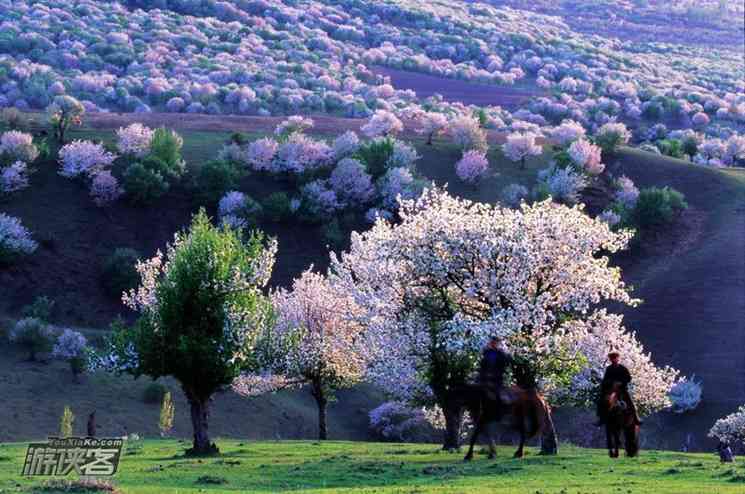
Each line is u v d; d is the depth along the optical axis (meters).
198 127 192.00
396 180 154.75
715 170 181.75
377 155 166.38
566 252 42.81
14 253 128.38
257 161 160.25
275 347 53.59
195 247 46.72
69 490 24.61
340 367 70.19
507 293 41.84
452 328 41.97
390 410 97.94
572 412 100.00
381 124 189.50
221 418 96.69
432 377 45.81
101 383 101.06
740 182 175.38
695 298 131.38
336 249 143.75
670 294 133.88
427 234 43.69
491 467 33.78
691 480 29.41
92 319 124.12
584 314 45.12
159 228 145.75
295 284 72.56
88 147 150.75
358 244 49.41
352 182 153.00
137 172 147.50
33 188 147.38
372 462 37.72
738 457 49.50
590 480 29.38
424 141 187.62
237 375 47.34
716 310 127.00
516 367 42.62
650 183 177.62
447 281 44.44
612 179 173.88
